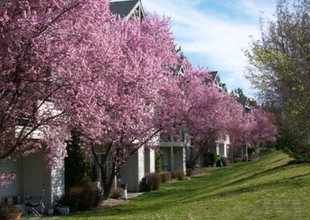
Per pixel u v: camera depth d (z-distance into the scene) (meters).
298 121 18.12
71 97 9.48
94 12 9.59
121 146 20.70
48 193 19.34
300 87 16.52
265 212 11.51
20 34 8.52
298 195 13.70
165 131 24.14
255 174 23.92
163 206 17.69
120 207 20.03
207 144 46.69
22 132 10.58
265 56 18.02
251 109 67.50
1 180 14.78
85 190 19.91
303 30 17.08
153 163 34.72
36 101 10.01
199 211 12.99
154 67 18.42
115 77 11.56
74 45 9.44
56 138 12.95
